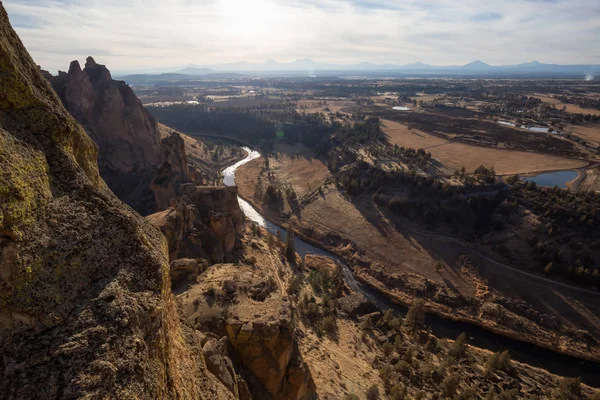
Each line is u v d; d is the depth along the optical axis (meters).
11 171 9.86
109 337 9.85
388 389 50.91
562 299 86.69
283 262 92.69
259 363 30.44
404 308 91.06
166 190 95.44
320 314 69.50
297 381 32.22
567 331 79.31
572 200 111.31
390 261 105.75
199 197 86.62
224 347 27.75
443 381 54.56
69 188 12.01
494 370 63.75
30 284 9.59
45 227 10.41
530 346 77.94
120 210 12.86
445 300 90.19
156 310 11.81
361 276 102.00
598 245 94.88
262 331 30.64
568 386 59.84
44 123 12.36
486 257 101.81
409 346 64.56
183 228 64.75
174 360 13.74
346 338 64.38
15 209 9.57
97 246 11.45
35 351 9.06
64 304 10.00
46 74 113.44
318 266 103.94
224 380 22.39
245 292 39.06
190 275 45.19
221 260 69.25
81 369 9.02
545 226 104.56
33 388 8.50
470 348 74.00
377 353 62.81
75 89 110.50
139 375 9.96
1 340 9.04
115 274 11.46
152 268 12.63
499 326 82.38
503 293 90.50
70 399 8.49
